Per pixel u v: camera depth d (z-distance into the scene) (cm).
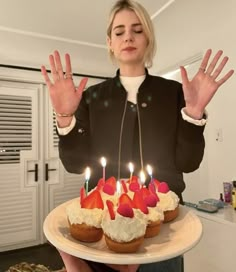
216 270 145
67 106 69
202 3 185
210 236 149
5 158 268
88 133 84
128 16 77
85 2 198
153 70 265
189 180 226
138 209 61
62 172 299
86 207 62
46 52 278
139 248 54
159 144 77
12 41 255
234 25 175
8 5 200
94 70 314
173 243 54
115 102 82
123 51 79
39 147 287
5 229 266
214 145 197
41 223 285
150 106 79
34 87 284
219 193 193
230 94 182
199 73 69
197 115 67
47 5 202
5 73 262
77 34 259
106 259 46
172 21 216
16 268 166
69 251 49
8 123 270
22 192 275
